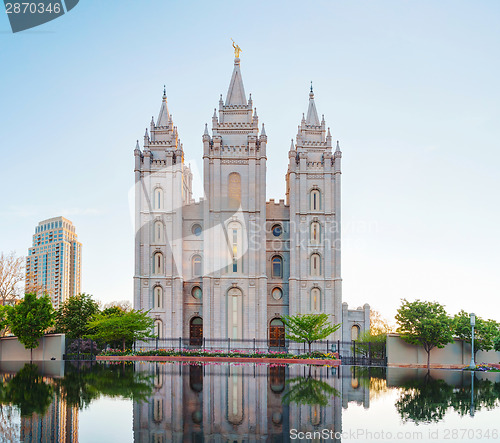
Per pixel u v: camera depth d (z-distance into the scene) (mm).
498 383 31469
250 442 13273
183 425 15273
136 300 71688
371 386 27016
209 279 70875
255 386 25641
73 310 76000
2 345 60062
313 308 72438
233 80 79188
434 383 30219
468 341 60344
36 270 179500
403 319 59188
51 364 46906
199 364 46969
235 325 70875
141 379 29484
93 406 18641
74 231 189125
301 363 52250
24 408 18188
